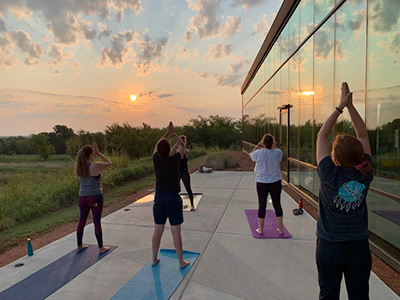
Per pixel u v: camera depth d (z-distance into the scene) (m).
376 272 3.25
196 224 4.96
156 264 3.44
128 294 2.81
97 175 3.83
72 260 3.65
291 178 8.34
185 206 6.23
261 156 4.21
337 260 1.80
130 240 4.33
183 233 4.52
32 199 7.07
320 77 5.94
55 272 3.33
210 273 3.20
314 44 6.26
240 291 2.82
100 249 3.84
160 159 3.19
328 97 5.52
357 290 1.80
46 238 4.81
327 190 1.88
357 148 1.82
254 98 16.62
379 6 3.76
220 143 32.22
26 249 4.31
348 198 1.79
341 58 4.93
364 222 1.83
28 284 3.07
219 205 6.25
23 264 3.59
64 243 4.29
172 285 2.94
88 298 2.77
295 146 7.85
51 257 3.78
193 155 20.98
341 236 1.79
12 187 8.08
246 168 12.75
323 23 5.73
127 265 3.46
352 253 1.78
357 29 4.36
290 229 4.60
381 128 3.74
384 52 3.66
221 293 2.79
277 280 3.02
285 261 3.47
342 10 4.86
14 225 5.77
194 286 2.93
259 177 4.27
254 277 3.09
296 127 7.72
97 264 3.51
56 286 3.01
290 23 8.23
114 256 3.74
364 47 4.15
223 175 10.64
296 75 7.67
